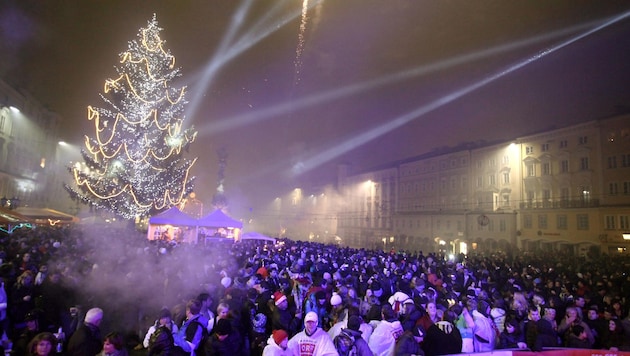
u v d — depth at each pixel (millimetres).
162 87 33781
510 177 54469
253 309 7508
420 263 18562
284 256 17688
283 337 5320
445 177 65875
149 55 32875
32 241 16172
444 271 15305
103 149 31719
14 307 7121
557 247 46312
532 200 51438
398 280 11680
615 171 43000
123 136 32906
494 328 7355
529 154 52500
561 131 48656
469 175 61062
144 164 32750
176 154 35844
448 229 60938
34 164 54969
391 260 18375
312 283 10172
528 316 7781
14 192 49281
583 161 46125
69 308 7914
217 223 28469
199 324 6312
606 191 43531
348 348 5465
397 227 73938
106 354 4988
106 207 32688
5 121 45531
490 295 10562
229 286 9438
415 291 10562
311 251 20641
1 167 45375
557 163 48969
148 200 33188
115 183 32094
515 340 7191
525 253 41656
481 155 59375
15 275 9062
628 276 20188
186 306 6941
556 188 48719
